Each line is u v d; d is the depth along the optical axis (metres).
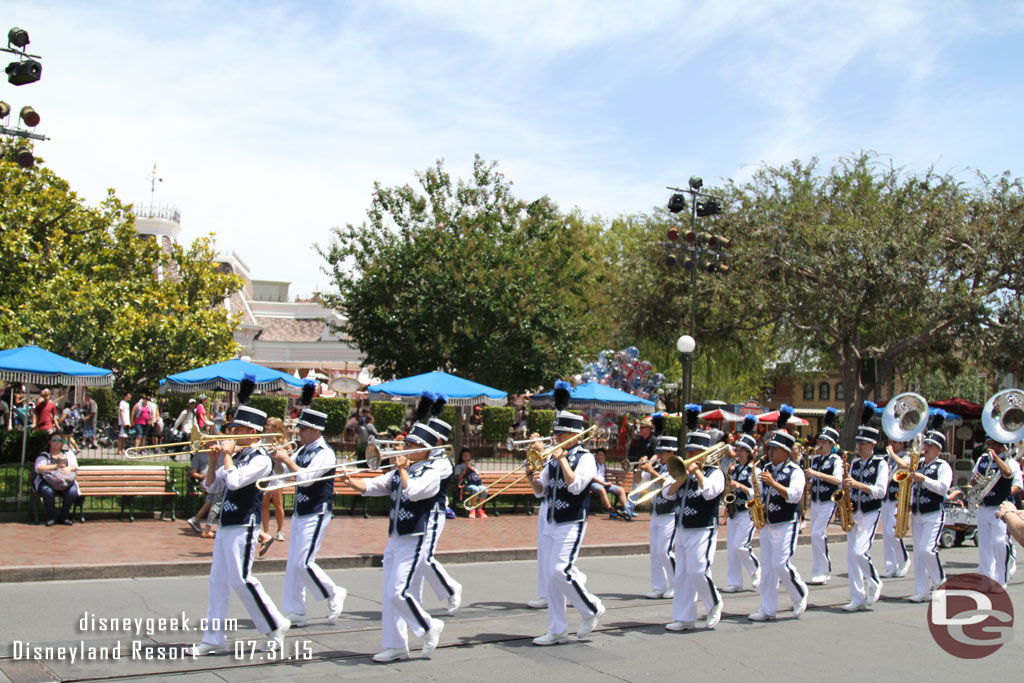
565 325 27.92
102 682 6.64
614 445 28.19
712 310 32.19
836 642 8.58
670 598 10.96
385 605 7.52
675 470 8.60
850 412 29.03
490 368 27.20
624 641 8.45
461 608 9.96
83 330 24.73
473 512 17.50
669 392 39.84
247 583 7.37
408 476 7.55
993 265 26.66
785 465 9.66
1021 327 26.16
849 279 26.39
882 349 30.58
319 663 7.38
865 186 29.50
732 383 48.88
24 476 15.80
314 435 8.81
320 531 8.67
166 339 26.39
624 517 18.50
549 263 29.03
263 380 20.06
